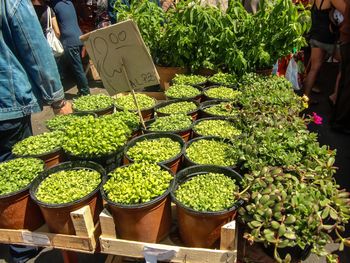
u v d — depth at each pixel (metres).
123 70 2.54
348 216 1.72
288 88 3.28
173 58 3.97
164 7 6.05
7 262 3.00
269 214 1.64
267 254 1.81
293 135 2.19
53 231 1.93
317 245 1.63
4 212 1.93
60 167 2.17
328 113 5.61
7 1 2.21
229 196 1.81
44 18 5.62
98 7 6.53
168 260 1.82
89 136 2.28
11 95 2.40
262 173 1.85
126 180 1.92
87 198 1.85
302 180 1.87
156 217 1.82
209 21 3.71
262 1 3.62
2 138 2.55
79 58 6.01
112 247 1.88
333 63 7.99
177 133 2.58
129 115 2.71
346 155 4.38
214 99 3.19
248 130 2.40
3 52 2.32
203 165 2.07
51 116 5.91
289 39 3.57
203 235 1.76
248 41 3.74
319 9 5.13
